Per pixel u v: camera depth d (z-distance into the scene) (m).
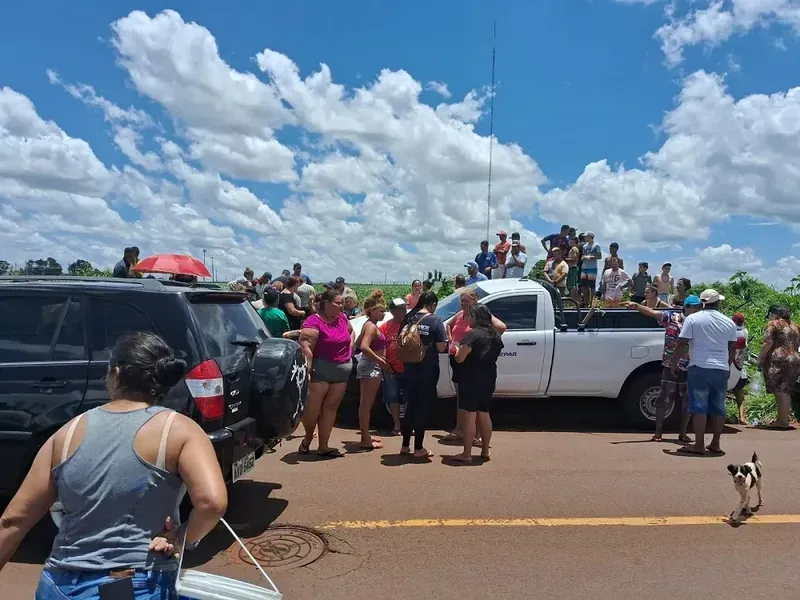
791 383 8.61
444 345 6.57
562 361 8.20
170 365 2.35
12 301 4.31
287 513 5.08
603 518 5.07
